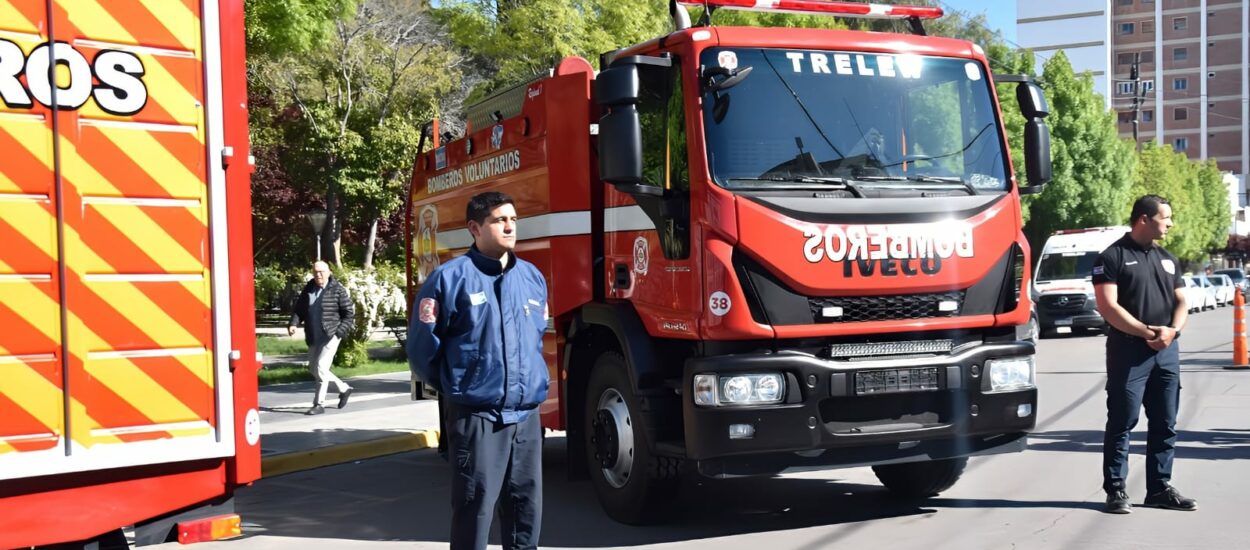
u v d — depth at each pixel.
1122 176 42.25
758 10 7.61
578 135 7.62
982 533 6.72
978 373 6.79
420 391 10.32
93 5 4.35
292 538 7.36
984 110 7.22
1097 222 41.66
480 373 5.20
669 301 6.71
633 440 7.11
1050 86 41.34
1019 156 33.12
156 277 4.48
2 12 4.17
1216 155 119.69
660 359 6.98
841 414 6.58
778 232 6.38
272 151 33.06
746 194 6.41
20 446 4.19
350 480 9.62
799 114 6.71
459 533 5.29
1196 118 120.19
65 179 4.27
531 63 19.83
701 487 8.48
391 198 30.06
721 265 6.35
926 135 7.00
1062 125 41.19
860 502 7.80
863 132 6.83
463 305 5.19
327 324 13.02
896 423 6.66
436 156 10.38
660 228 6.80
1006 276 7.02
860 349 6.59
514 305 5.31
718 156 6.49
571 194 7.69
